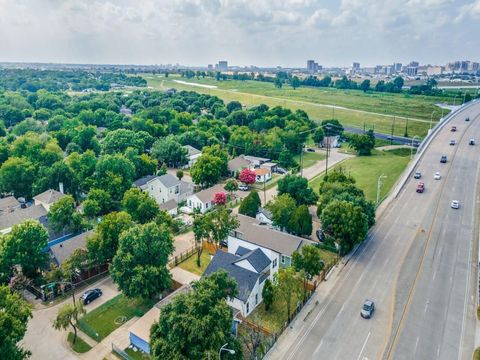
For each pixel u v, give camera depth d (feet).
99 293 173.58
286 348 136.56
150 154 403.54
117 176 282.97
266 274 175.42
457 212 244.83
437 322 147.33
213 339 114.32
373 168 358.43
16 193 293.84
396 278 177.78
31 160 313.94
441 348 133.80
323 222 204.33
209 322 116.67
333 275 182.50
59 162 295.69
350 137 463.83
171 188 291.38
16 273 175.73
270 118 520.01
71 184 291.99
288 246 188.96
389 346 135.44
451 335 140.26
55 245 192.75
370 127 566.77
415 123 575.79
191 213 253.44
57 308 165.17
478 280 171.42
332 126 510.99
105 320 156.97
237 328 148.97
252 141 426.51
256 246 192.95
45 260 180.96
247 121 542.16
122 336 147.23
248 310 157.48
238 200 290.56
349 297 165.07
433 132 434.30
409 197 271.69
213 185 330.54
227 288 141.28
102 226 188.75
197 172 321.11
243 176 317.63
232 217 208.85
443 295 163.94
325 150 459.32
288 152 395.14
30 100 653.71
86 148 403.54
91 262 185.68
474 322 146.92
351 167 369.91
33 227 179.01
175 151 386.93
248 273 163.84
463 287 169.27
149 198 235.81
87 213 243.81
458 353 131.23
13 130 458.09
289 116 543.39
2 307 125.49
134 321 155.74
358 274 182.60
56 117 486.79
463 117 514.68
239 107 635.25
